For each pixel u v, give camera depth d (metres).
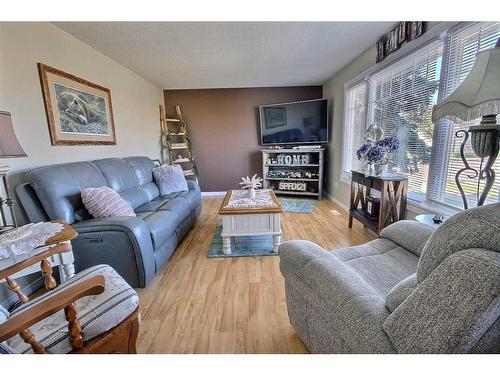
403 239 1.48
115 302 1.05
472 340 0.55
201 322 1.53
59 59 2.31
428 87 2.15
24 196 1.74
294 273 1.14
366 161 2.67
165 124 4.81
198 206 3.54
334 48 3.00
